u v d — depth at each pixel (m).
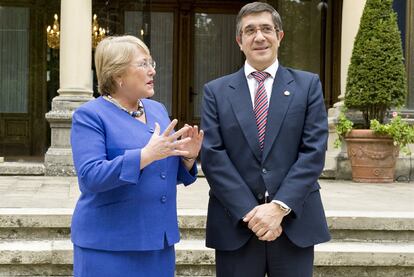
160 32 13.16
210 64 13.32
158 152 2.25
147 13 12.90
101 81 2.44
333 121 8.46
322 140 2.64
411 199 5.93
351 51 8.61
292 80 2.73
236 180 2.61
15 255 4.15
